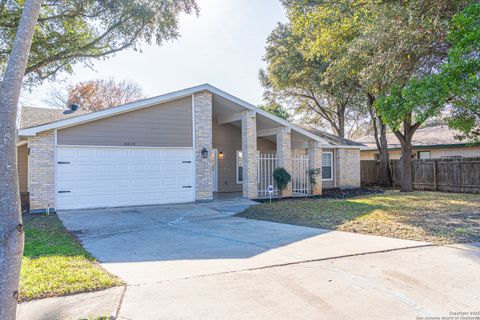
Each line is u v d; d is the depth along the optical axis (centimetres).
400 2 1038
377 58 1100
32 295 399
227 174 1844
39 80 1484
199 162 1374
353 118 2912
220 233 795
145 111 1286
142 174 1280
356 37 1312
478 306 367
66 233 807
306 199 1476
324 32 1421
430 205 1160
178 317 346
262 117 1517
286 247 633
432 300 383
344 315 349
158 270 504
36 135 1118
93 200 1202
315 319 341
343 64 1384
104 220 989
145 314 352
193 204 1318
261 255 578
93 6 1280
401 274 468
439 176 1808
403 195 1548
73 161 1173
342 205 1188
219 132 1819
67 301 386
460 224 802
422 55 1041
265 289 420
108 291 417
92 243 707
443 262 516
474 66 765
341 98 2259
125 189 1252
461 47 774
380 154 2214
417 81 890
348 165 2044
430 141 2139
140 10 1282
